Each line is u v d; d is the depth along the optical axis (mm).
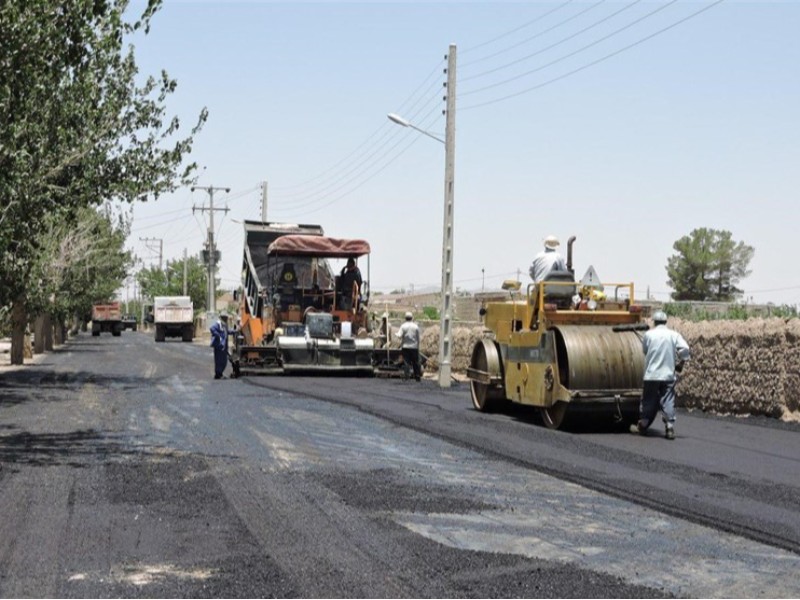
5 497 9227
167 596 6160
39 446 12734
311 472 10812
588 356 14625
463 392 22641
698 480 10359
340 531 7961
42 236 26953
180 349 51156
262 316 28766
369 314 29578
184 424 15297
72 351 47188
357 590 6320
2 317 24656
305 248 28234
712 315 23766
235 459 11695
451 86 25172
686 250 48094
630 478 10461
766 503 9141
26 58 13266
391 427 15109
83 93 18391
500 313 17375
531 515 8664
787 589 6480
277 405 18562
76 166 21922
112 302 82875
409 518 8484
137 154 22734
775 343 16641
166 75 22922
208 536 7742
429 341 31859
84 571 6719
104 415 16609
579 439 13883
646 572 6848
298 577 6602
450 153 25172
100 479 10219
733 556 7301
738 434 14547
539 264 16266
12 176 15172
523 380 16062
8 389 22406
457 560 7086
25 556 7098
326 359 27500
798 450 12734
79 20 13883
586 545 7602
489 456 12164
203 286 110875
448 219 25078
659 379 14008
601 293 15883
